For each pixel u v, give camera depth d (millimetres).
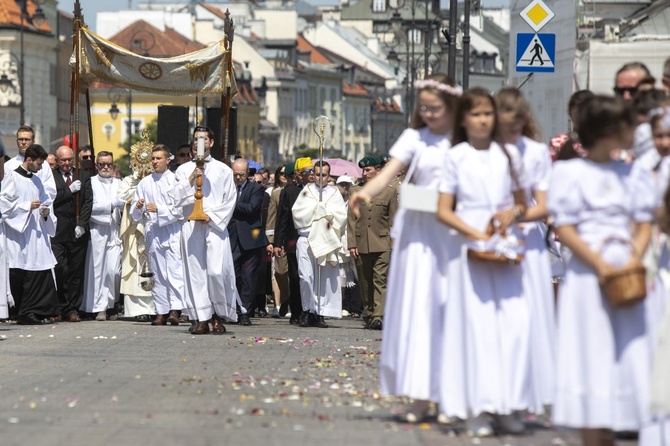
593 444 16500
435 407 20984
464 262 18547
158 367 26375
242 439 18094
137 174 40906
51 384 23609
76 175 40094
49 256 38094
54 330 35500
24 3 126375
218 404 21297
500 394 18375
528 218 18828
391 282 19969
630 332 16281
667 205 16125
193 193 33781
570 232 16438
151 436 18281
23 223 37500
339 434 18562
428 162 20000
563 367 16438
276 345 31562
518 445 17797
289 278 40875
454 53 55156
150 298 40469
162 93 43844
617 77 20438
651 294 16750
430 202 18844
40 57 185125
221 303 34125
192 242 33750
